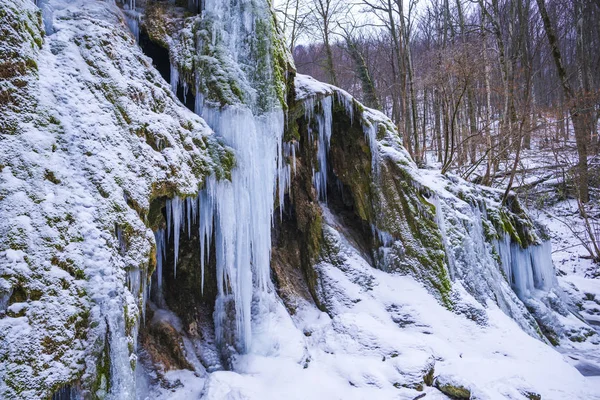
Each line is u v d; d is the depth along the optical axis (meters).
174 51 5.72
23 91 3.49
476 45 19.78
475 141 18.86
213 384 4.52
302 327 6.96
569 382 6.50
